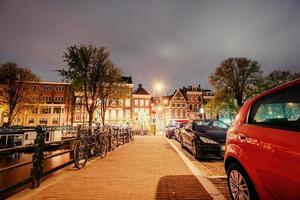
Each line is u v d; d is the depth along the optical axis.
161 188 4.27
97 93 20.48
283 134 2.23
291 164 2.03
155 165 6.62
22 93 34.69
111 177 5.12
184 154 9.15
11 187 3.59
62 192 4.02
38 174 4.34
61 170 5.91
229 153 3.13
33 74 35.72
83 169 6.05
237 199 3.00
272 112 2.55
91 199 3.66
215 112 33.94
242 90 31.62
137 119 48.12
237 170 2.99
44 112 47.16
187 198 3.72
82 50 19.33
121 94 22.27
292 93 2.35
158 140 18.19
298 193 1.93
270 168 2.28
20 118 45.88
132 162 7.15
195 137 7.76
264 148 2.41
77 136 6.28
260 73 31.52
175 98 53.22
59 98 48.59
